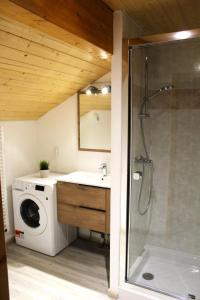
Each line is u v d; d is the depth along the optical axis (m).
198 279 2.33
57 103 3.26
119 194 2.11
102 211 2.57
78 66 2.48
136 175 2.36
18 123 3.26
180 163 2.66
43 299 2.22
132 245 2.40
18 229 3.09
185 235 2.73
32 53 1.98
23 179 3.03
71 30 1.45
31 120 3.45
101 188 2.53
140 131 2.43
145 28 2.40
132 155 2.25
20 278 2.50
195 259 2.63
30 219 3.06
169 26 2.37
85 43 1.65
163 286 2.21
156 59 2.51
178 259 2.67
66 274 2.57
